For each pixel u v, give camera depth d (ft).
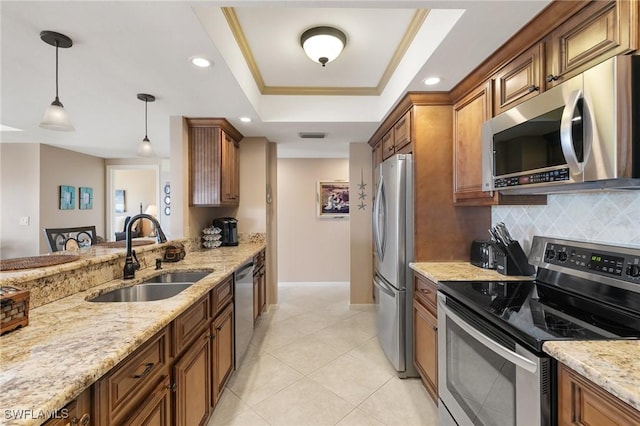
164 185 19.10
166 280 6.89
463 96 6.98
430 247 7.56
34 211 14.43
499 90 5.75
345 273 17.11
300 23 6.27
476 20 4.65
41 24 4.62
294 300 14.21
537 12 4.45
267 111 9.78
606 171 3.41
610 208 4.63
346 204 17.08
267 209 12.48
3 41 5.09
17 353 2.88
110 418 2.96
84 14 4.39
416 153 7.52
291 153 15.46
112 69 6.18
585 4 3.94
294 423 5.99
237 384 7.30
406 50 7.00
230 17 5.95
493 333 3.98
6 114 9.20
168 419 4.17
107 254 6.05
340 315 12.17
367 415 6.22
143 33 4.91
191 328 4.99
